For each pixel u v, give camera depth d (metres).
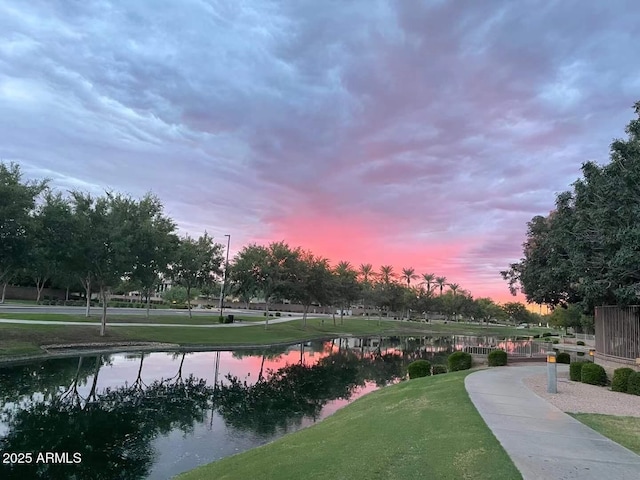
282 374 26.06
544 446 7.43
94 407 15.70
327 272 59.56
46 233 27.66
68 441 12.17
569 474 6.11
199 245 52.25
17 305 51.47
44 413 14.59
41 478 9.72
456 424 9.01
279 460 8.55
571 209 18.00
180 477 9.20
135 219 31.17
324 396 20.45
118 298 96.94
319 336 55.28
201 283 52.88
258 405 17.81
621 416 10.33
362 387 23.42
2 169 23.34
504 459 6.63
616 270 13.77
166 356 28.84
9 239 23.11
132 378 21.08
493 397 12.22
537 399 12.13
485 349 34.66
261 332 46.94
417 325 97.75
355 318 99.88
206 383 21.36
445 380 16.75
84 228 28.98
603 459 6.82
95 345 28.97
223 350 35.06
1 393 16.73
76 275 31.98
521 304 136.25
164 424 14.28
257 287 51.44
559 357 27.75
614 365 17.42
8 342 25.03
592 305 19.91
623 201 13.00
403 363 34.75
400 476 6.37
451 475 6.20
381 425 10.13
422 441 8.05
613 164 13.38
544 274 20.80
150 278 32.75
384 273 96.19
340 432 10.50
